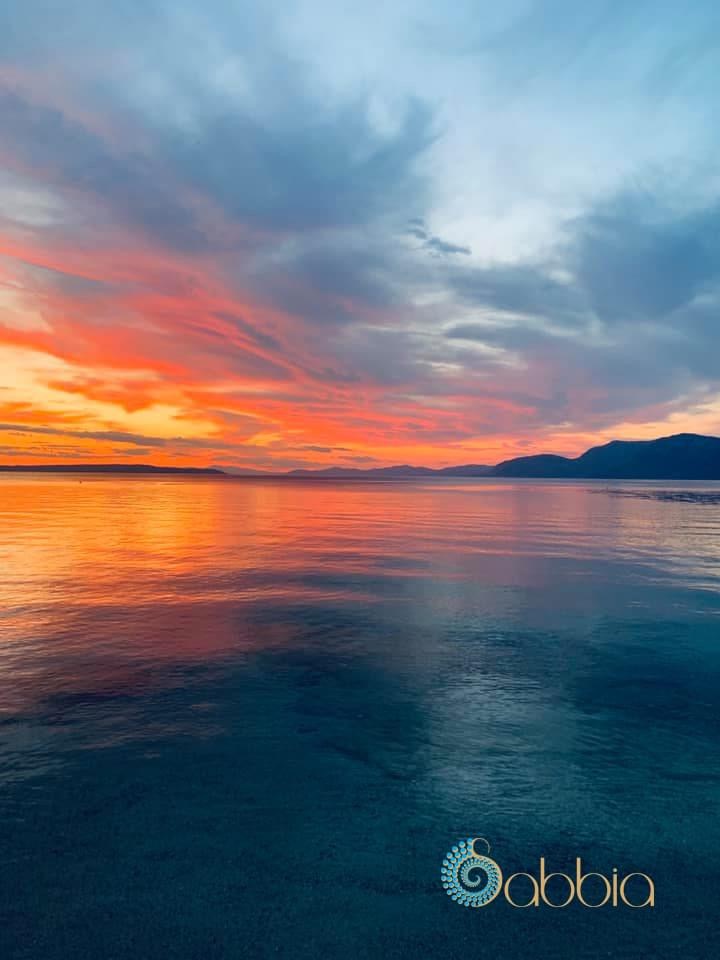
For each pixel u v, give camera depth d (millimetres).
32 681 6789
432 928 3070
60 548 18500
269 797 4297
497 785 4527
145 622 9570
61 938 2965
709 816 4129
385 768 4781
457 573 14539
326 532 24406
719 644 8594
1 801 4215
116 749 5074
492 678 7059
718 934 3080
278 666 7430
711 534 25031
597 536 24047
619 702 6316
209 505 42750
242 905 3197
